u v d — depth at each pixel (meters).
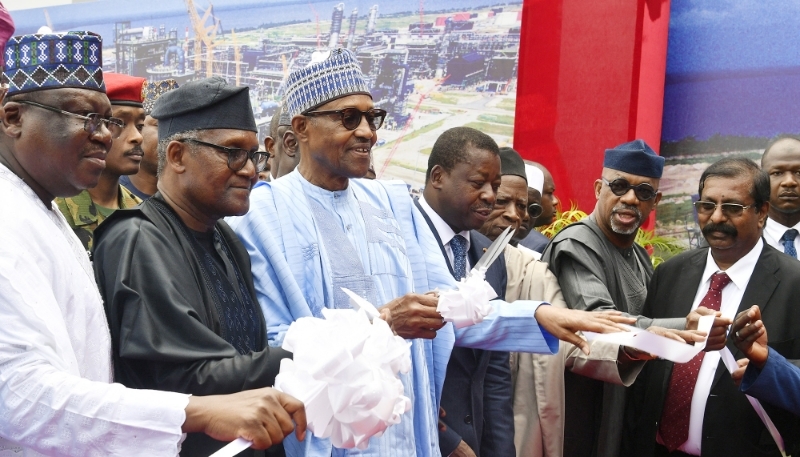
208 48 8.17
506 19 6.95
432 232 3.34
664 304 3.72
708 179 3.57
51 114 1.98
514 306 2.88
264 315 2.53
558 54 6.64
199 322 2.10
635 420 3.71
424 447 2.78
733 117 6.82
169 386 2.05
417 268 2.99
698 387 3.49
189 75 8.28
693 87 6.95
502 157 4.07
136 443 1.67
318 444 2.47
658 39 6.72
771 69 6.69
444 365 2.90
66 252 1.97
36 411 1.65
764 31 6.70
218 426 1.67
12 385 1.66
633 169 3.88
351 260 2.74
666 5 6.80
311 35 7.72
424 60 7.26
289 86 2.87
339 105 2.76
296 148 3.97
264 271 2.57
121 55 8.60
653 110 6.79
